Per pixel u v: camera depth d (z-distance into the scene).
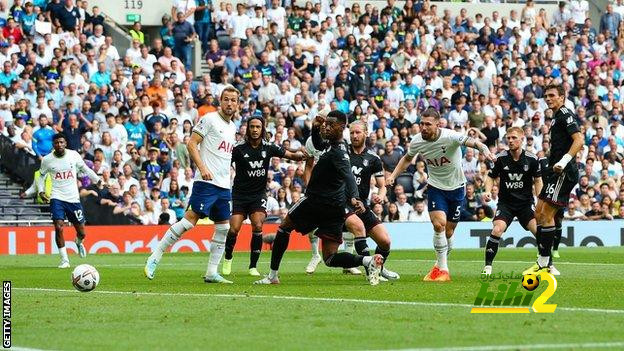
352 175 22.41
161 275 27.86
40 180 33.12
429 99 55.28
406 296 20.12
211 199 24.55
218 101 51.56
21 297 20.42
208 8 58.16
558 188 25.77
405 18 61.31
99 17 54.62
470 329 15.10
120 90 49.94
